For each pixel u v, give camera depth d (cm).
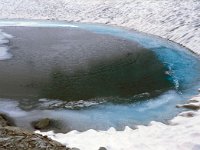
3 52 2270
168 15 3016
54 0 4056
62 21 3450
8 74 1848
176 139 1057
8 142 865
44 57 2169
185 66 2022
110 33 2881
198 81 1794
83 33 2884
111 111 1434
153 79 1812
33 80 1769
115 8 3519
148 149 986
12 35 2781
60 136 1162
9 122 1317
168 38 2639
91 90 1655
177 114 1386
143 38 2694
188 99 1555
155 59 2147
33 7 3881
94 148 1005
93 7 3659
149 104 1507
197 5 3158
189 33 2555
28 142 876
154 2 3453
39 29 3039
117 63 2064
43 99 1546
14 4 4006
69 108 1460
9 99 1542
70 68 1959
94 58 2158
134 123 1313
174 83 1761
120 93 1627
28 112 1414
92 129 1247
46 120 1302
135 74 1883
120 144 1041
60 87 1683
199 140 1030
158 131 1160
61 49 2364
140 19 3131
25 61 2083
